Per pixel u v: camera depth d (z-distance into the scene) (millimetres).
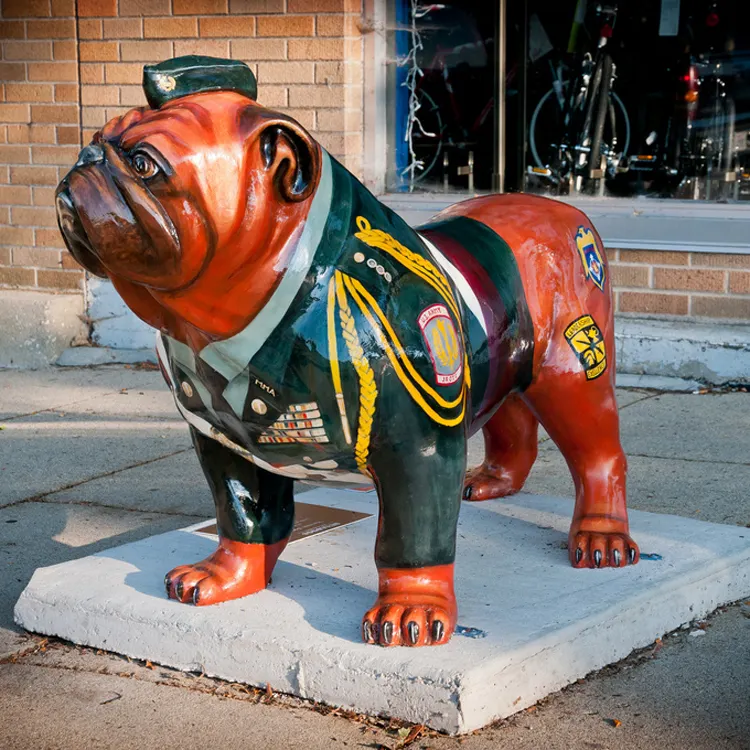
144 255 2566
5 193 8312
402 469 2945
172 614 3287
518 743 2834
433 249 3197
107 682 3227
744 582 3775
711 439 5727
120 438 6004
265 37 7523
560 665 3102
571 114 7434
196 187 2545
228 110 2615
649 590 3414
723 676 3207
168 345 2986
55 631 3494
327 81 7426
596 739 2861
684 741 2854
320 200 2777
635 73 7242
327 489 4516
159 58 7812
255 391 2865
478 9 7461
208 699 3113
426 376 2887
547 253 3502
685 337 6848
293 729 2936
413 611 3010
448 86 7578
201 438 3287
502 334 3291
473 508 4176
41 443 5918
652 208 7148
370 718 2967
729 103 7027
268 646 3105
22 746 2896
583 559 3588
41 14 8031
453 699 2848
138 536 4480
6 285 8430
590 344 3553
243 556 3375
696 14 7031
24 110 8180
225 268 2670
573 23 7332
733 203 7074
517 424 4246
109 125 2623
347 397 2818
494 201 3666
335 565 3639
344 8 7305
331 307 2775
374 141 7586
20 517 4742
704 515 4566
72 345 8125
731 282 6922
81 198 2518
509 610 3252
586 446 3674
